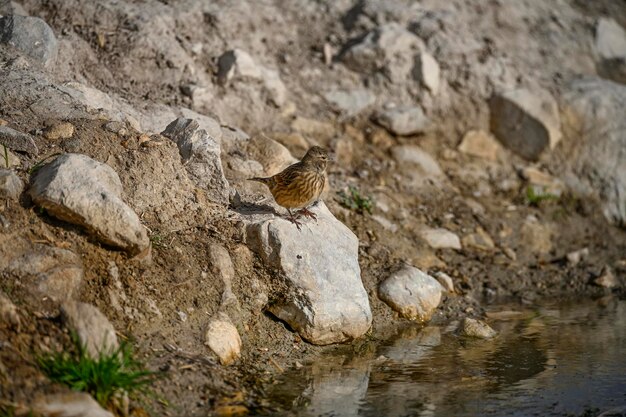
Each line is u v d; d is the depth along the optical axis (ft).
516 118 55.47
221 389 29.81
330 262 36.35
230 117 48.26
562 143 56.08
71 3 47.50
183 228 35.65
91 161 33.24
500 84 56.85
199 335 31.99
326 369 33.30
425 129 53.93
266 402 29.66
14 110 37.01
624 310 43.50
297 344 34.99
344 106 53.06
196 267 34.12
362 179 49.62
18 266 29.91
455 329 39.34
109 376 26.55
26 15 45.52
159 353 30.27
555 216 53.26
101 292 31.09
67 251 31.07
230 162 42.39
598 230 53.52
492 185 53.88
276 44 54.90
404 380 32.45
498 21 61.82
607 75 62.80
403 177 51.26
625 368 34.22
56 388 25.86
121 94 44.37
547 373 33.55
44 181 32.07
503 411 29.60
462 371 33.65
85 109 38.75
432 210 50.11
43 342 27.76
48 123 36.58
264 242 35.60
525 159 55.62
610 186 55.06
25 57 41.39
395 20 57.57
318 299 35.27
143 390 27.86
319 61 55.11
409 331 38.68
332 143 50.70
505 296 45.21
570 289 47.11
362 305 36.45
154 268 33.17
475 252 48.52
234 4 53.11
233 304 33.99
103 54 46.37
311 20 57.36
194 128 38.29
